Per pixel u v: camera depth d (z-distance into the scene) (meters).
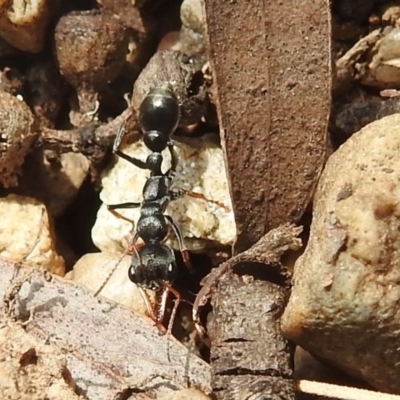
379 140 0.10
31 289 0.11
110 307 0.10
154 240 0.11
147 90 0.11
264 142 0.10
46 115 0.11
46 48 0.11
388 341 0.10
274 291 0.10
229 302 0.10
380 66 0.11
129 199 0.11
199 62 0.11
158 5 0.12
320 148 0.10
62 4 0.11
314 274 0.10
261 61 0.10
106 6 0.11
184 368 0.10
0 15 0.11
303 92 0.10
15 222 0.11
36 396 0.10
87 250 0.11
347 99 0.11
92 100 0.11
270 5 0.10
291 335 0.10
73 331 0.10
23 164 0.11
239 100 0.10
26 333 0.10
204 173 0.11
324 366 0.10
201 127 0.11
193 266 0.11
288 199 0.10
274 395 0.10
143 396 0.10
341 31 0.11
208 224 0.11
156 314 0.11
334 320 0.10
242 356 0.10
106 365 0.10
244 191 0.10
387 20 0.11
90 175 0.11
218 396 0.10
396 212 0.10
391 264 0.10
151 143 0.11
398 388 0.10
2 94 0.11
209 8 0.10
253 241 0.11
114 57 0.11
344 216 0.10
